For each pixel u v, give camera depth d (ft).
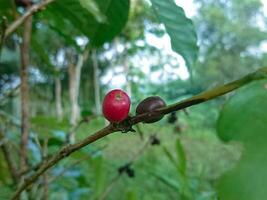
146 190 2.04
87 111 1.20
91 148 1.09
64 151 0.41
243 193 0.25
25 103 0.89
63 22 0.83
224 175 0.25
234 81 0.29
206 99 0.31
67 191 1.40
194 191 1.06
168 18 0.52
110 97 0.35
